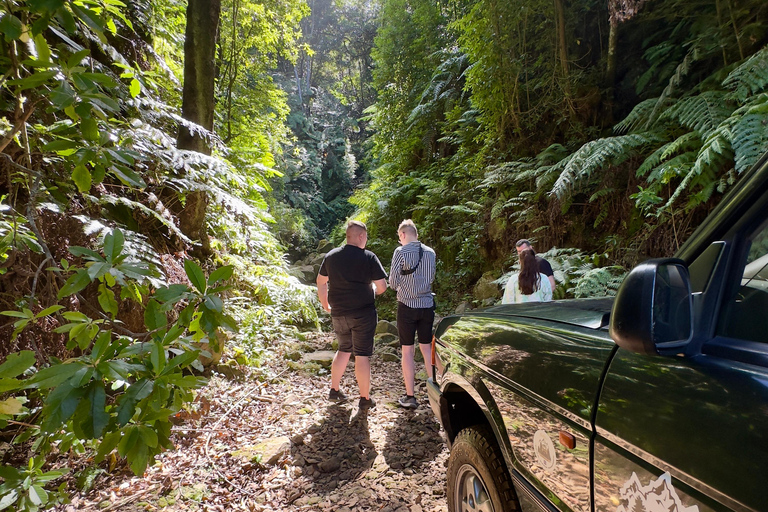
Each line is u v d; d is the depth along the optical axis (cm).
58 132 129
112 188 375
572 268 588
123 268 116
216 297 119
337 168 2881
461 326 219
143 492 256
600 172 643
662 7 649
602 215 649
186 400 120
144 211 373
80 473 262
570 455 122
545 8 787
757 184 96
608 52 734
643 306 90
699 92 576
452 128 1122
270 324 579
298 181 2498
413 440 328
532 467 141
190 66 486
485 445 175
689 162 486
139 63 501
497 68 822
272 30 941
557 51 801
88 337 119
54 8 102
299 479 278
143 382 105
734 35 529
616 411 107
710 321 98
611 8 686
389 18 1459
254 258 683
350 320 380
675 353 95
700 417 87
